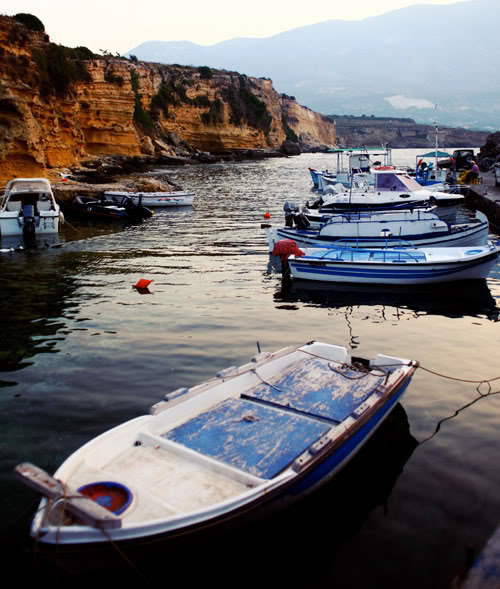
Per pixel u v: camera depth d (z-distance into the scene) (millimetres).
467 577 5223
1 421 7996
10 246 23391
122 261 20281
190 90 110562
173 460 5973
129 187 39156
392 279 16312
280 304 14617
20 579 5133
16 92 42312
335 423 6871
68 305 14320
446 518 6059
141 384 9336
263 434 6602
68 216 32812
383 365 8422
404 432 7867
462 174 41281
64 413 8266
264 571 5359
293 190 49094
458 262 15844
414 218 20219
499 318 13266
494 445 7480
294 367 8508
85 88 69750
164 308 14055
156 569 5105
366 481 6746
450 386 9344
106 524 4590
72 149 54688
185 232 27234
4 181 35750
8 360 10422
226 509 5027
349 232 20641
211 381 7492
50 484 4855
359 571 5355
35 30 62969
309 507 6277
